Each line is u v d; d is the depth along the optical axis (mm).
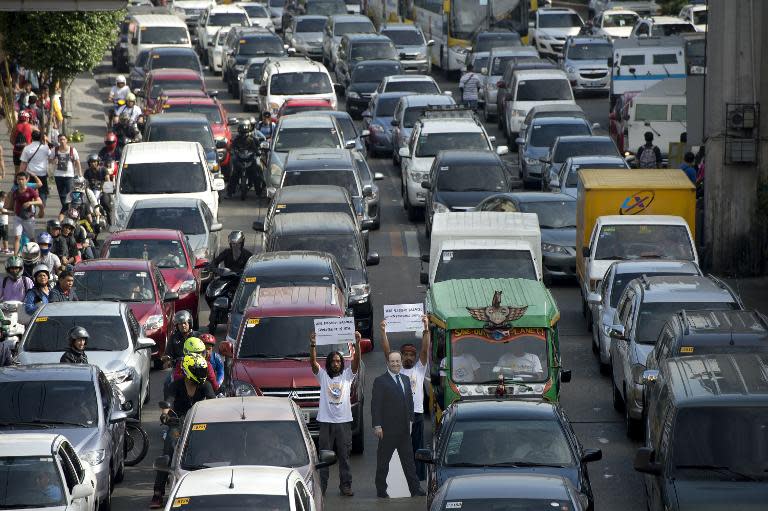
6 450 36469
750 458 35750
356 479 46000
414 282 76312
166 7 192625
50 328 53031
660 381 40250
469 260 61719
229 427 38438
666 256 65375
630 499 43469
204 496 32812
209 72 166375
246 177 98188
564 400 55188
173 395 43875
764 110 81062
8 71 111250
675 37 121125
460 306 48719
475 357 47344
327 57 161250
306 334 49562
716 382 37719
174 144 86250
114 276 61719
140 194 82500
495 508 31609
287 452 37906
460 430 38188
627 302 54188
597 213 69125
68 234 66062
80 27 104125
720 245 80125
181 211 75000
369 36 143625
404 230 90875
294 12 190500
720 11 78375
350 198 77750
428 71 153000
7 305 56031
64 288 58000
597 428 51438
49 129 106312
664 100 103062
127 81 150500
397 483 43250
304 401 47531
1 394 43094
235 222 90938
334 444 47781
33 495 35594
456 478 33656
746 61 78125
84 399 43219
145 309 60312
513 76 119125
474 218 65688
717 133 79312
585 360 61250
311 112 101875
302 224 68188
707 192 80250
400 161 109125
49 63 105188
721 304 51844
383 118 116688
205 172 84125
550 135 101562
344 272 64938
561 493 32375
